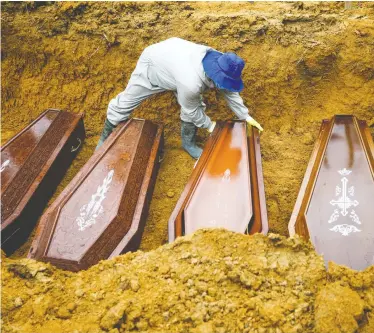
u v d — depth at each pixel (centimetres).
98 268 316
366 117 486
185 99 402
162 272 301
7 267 313
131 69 513
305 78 495
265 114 502
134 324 276
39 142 418
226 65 382
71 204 362
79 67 521
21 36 526
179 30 508
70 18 526
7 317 288
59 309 290
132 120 442
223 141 416
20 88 535
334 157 398
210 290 287
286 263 300
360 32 486
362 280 280
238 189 367
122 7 538
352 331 255
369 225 341
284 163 454
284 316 271
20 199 376
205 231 321
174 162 466
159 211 415
